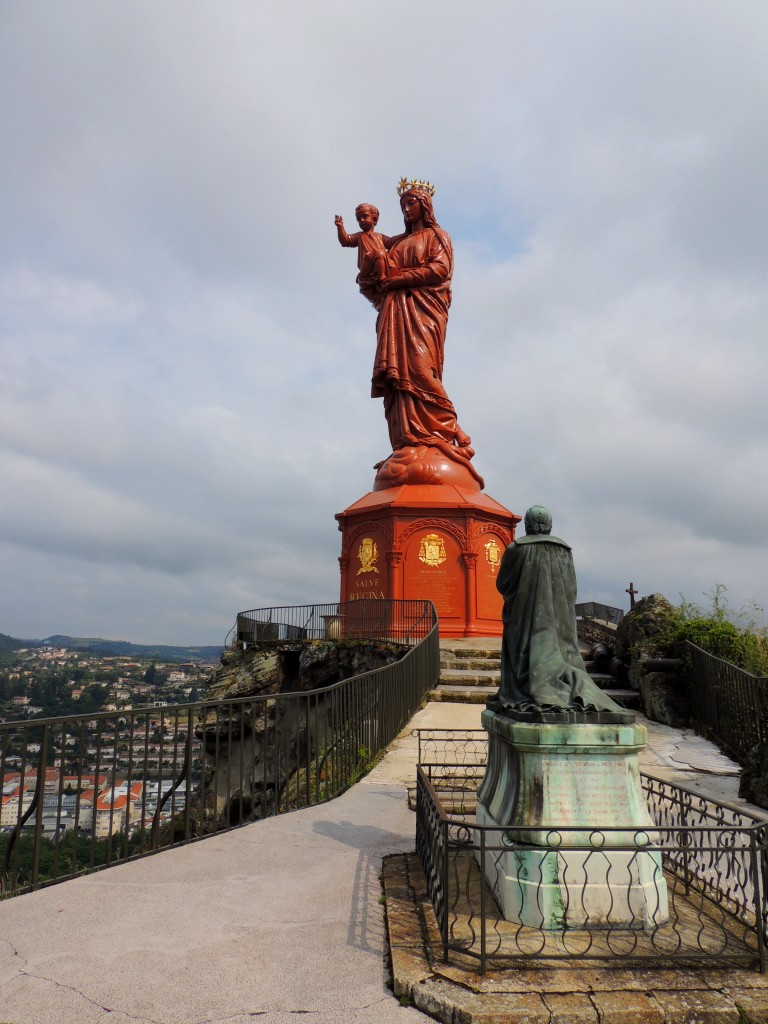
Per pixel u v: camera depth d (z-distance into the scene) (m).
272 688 22.17
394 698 13.32
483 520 26.81
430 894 5.94
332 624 24.30
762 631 15.97
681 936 5.20
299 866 6.94
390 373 28.52
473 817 8.43
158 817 7.42
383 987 4.66
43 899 6.05
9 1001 4.40
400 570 25.67
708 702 13.91
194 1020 4.23
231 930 5.50
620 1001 4.28
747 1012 4.21
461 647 21.98
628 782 5.63
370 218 30.47
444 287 29.86
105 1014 4.27
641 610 18.08
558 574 6.49
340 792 9.96
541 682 5.96
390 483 27.84
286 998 4.50
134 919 5.68
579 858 5.43
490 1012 4.12
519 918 5.42
